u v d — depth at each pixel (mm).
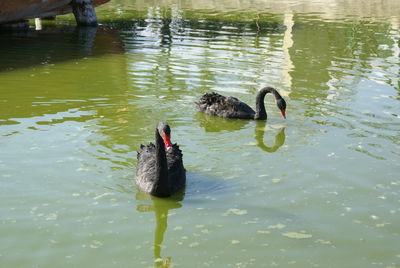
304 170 8859
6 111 10094
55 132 9531
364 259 7672
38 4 15094
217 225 8039
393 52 13273
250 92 10961
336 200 8367
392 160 9039
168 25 16641
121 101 10516
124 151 9148
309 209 8242
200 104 10320
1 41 14000
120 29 15938
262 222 8078
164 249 7758
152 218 8117
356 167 8914
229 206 8281
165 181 8328
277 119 10172
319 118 10094
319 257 7688
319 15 18828
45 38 14391
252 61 12477
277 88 11117
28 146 9195
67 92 10828
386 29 15961
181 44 13727
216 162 9008
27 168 8781
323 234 7938
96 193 8430
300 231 7969
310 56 12922
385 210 8242
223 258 7672
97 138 9414
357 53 13203
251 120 10156
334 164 8969
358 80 11516
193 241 7852
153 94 10812
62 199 8328
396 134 9617
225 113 10172
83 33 15227
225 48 13422
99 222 8047
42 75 11586
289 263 7621
